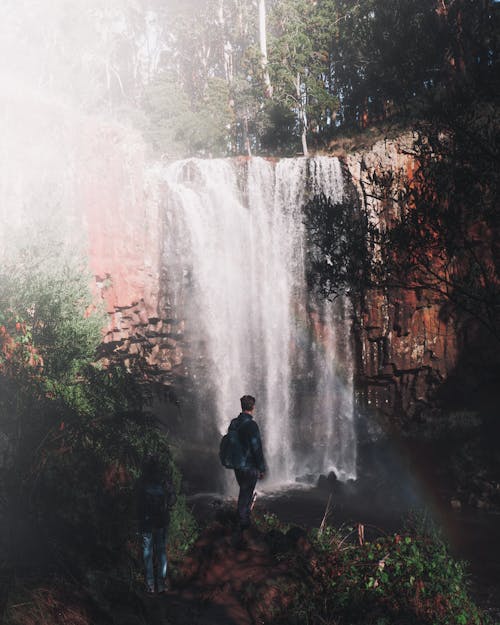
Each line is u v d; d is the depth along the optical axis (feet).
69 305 42.11
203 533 26.55
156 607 19.70
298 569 23.59
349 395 109.91
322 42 143.23
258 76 156.56
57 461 20.90
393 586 24.14
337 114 155.94
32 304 35.96
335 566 24.75
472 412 102.37
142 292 94.63
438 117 28.71
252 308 110.52
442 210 29.07
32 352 23.45
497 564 51.06
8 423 21.39
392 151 97.96
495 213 28.22
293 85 145.89
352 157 102.47
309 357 110.11
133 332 94.94
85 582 18.70
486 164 28.22
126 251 90.12
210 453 97.35
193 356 104.63
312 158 107.55
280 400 110.93
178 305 102.06
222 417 107.76
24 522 19.43
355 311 105.91
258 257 110.73
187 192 103.30
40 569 18.57
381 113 121.49
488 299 29.68
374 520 67.26
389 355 104.63
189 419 103.81
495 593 43.29
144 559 22.58
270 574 22.93
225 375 108.17
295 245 109.40
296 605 21.63
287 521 67.05
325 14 142.20
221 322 107.65
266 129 160.25
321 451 109.60
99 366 39.37
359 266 31.91
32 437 21.25
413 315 102.37
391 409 109.09
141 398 27.35
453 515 69.87
